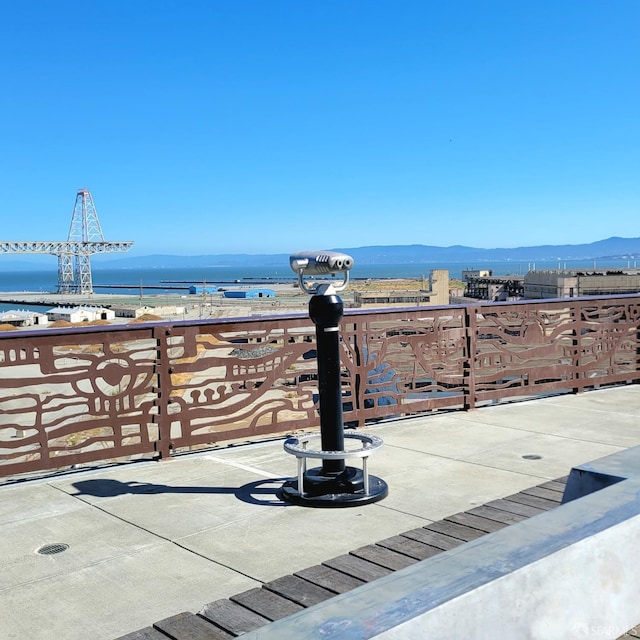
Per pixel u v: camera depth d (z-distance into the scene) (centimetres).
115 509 364
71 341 420
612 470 201
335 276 383
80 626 240
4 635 235
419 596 128
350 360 530
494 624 136
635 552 173
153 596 262
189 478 418
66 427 421
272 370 496
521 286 12800
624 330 702
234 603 237
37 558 301
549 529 162
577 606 156
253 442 506
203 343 466
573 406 612
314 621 118
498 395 616
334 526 332
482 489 382
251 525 336
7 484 409
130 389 444
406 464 436
